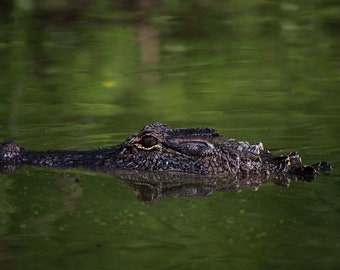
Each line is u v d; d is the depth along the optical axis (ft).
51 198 37.04
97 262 29.53
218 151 41.22
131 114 55.62
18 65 70.74
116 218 34.37
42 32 82.53
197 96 60.13
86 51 75.20
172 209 35.60
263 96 59.67
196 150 41.09
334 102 57.41
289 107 56.24
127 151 42.34
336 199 36.81
